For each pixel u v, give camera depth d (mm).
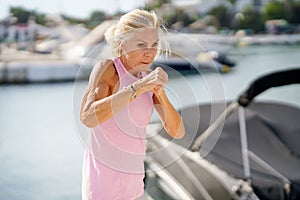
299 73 3211
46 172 5199
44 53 16625
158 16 1699
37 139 6824
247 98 3170
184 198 2305
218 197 2289
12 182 4844
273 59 19000
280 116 3594
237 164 2688
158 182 2484
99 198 1699
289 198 2277
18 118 8562
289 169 2629
